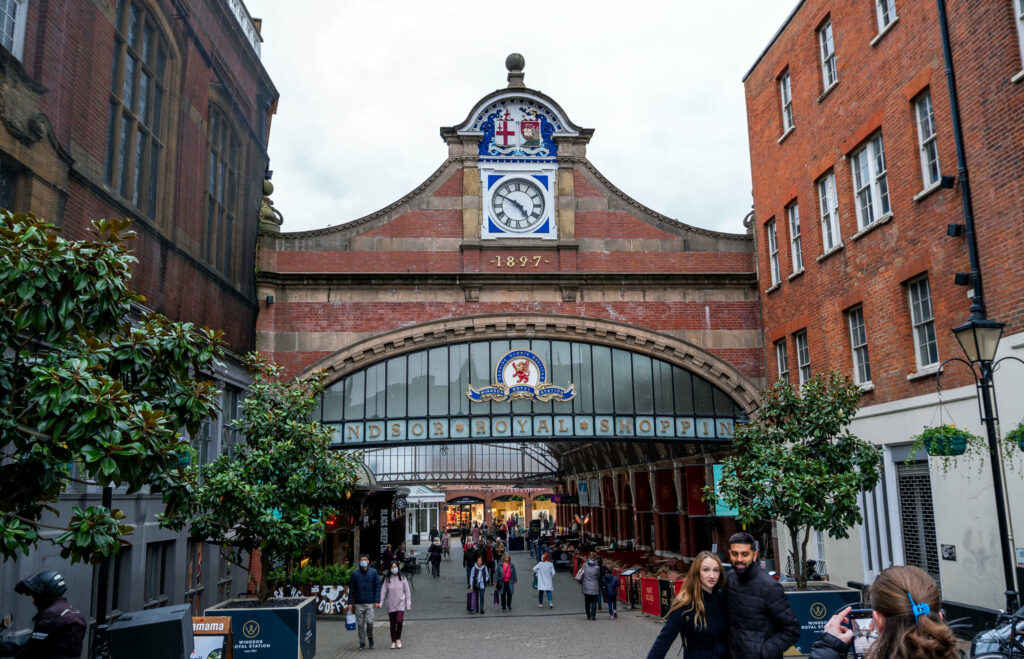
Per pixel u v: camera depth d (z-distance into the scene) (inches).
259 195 855.1
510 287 861.8
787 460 494.6
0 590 389.1
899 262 615.5
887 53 631.8
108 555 259.8
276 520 474.0
